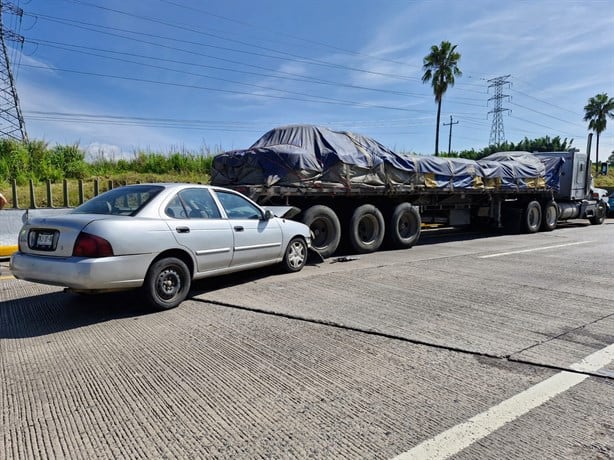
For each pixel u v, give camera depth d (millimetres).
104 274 4617
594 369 3549
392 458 2398
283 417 2844
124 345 4141
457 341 4203
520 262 8688
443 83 41594
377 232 10320
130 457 2420
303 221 8859
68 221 4785
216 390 3227
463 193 12180
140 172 18594
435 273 7531
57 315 5117
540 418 2805
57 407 2988
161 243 5148
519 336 4344
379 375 3465
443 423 2752
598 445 2508
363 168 9609
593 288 6402
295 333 4449
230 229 6113
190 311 5234
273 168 8523
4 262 8906
